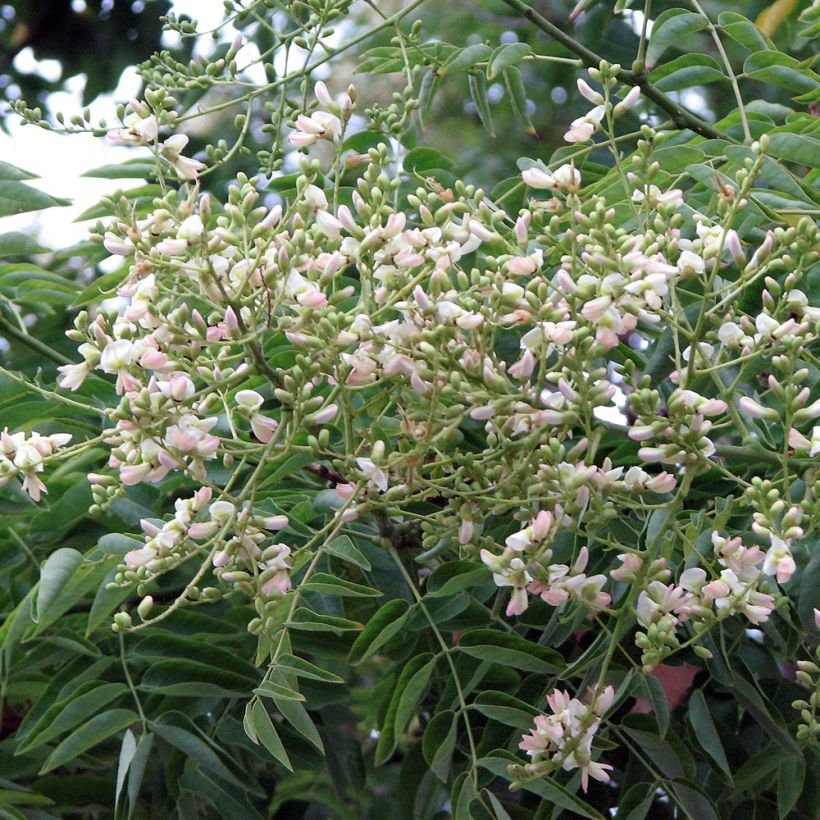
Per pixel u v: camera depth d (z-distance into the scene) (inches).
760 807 26.6
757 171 22.6
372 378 22.2
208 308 25.8
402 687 24.8
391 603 24.6
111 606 24.2
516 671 26.6
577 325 22.1
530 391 22.3
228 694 26.1
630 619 23.3
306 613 24.4
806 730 23.5
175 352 22.2
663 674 29.0
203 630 26.8
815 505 22.2
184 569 27.1
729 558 22.3
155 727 25.6
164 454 21.8
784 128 27.5
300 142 24.2
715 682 27.2
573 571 22.4
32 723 26.1
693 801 25.1
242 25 36.1
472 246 22.8
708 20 28.3
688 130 29.0
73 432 28.1
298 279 21.9
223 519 22.3
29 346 28.5
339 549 23.7
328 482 27.7
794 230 22.4
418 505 26.1
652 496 25.1
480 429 26.9
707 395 27.0
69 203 25.3
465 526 23.0
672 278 22.4
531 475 22.7
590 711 22.3
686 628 25.8
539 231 24.3
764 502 22.0
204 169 25.1
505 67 28.2
